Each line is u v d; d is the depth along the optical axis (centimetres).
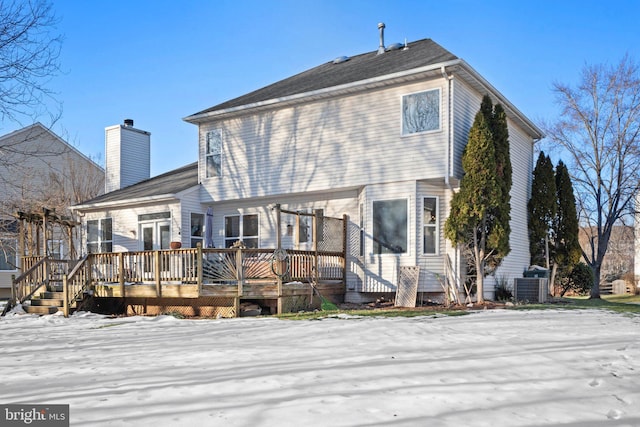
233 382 513
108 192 2473
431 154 1413
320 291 1459
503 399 445
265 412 411
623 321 976
